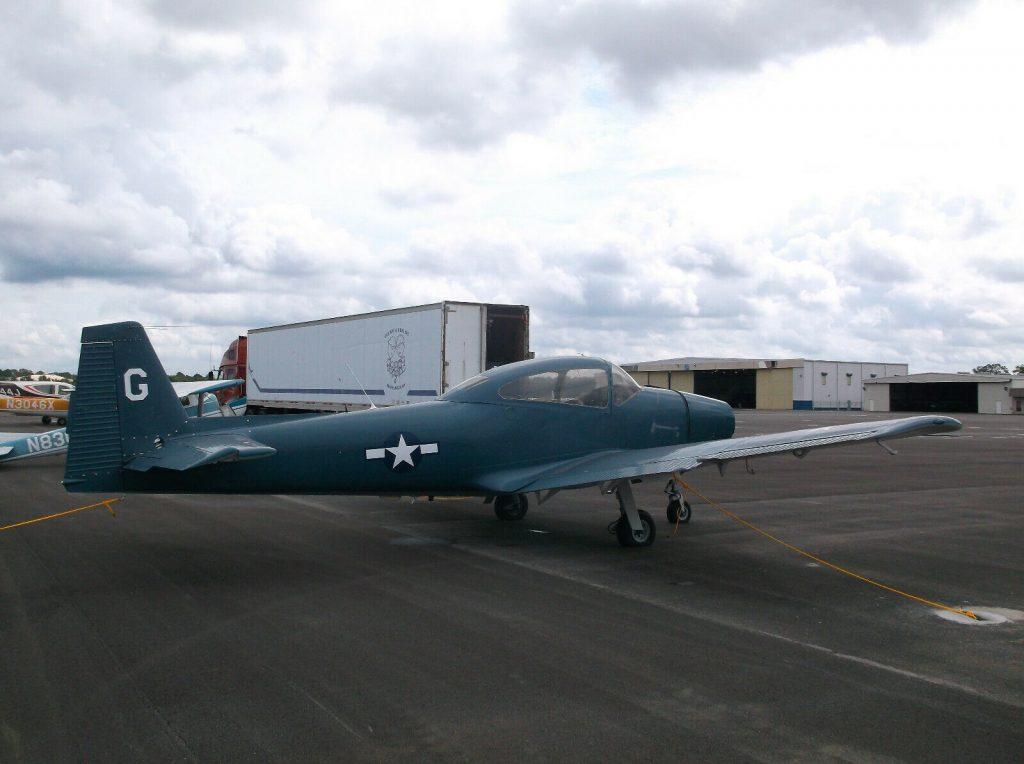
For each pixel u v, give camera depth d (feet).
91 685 13.70
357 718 12.38
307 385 75.72
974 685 14.11
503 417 26.81
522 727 12.10
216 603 19.17
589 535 29.17
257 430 24.27
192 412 70.85
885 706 13.08
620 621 17.94
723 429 31.27
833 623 17.98
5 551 25.66
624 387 29.22
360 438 24.62
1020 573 23.32
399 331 61.93
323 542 27.48
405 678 14.14
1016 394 205.67
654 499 39.50
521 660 15.17
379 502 37.65
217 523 31.45
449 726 12.11
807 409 219.00
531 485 25.72
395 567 23.50
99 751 11.21
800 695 13.53
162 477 23.27
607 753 11.26
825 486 45.42
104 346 23.15
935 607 19.48
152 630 16.90
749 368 226.38
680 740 11.71
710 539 28.50
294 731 11.88
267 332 83.61
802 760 11.10
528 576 22.45
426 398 58.80
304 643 16.08
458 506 36.42
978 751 11.43
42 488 42.78
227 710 12.65
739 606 19.38
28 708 12.71
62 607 18.75
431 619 17.93
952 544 27.78
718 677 14.37
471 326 58.44
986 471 54.60
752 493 42.09
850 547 27.17
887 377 225.15
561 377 27.96
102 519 32.37
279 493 24.12
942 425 20.66
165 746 11.37
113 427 23.20
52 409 109.81
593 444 28.22
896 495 41.37
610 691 13.61
